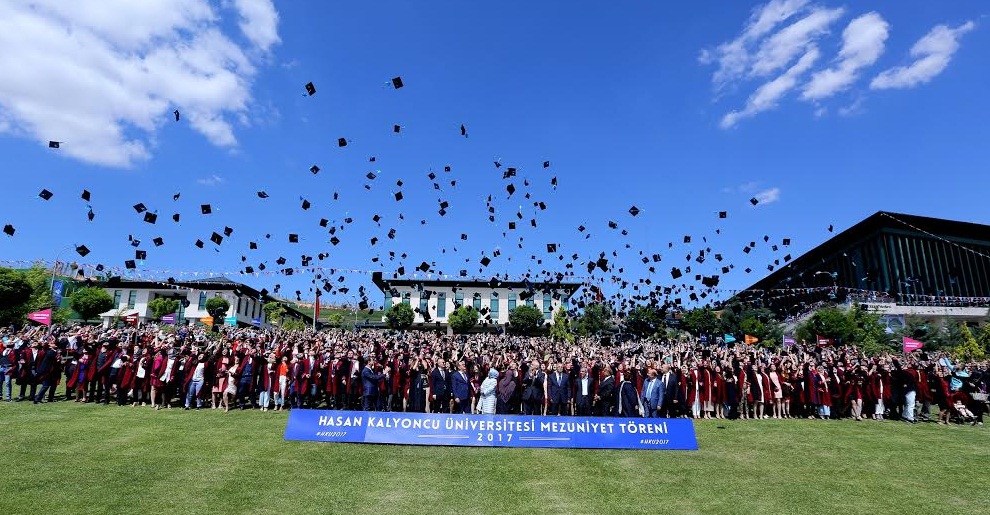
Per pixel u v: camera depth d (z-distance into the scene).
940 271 55.66
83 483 7.52
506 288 57.12
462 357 15.01
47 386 13.33
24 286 31.20
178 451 9.30
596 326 42.44
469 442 10.45
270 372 13.84
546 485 8.25
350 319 63.59
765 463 9.71
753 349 19.80
